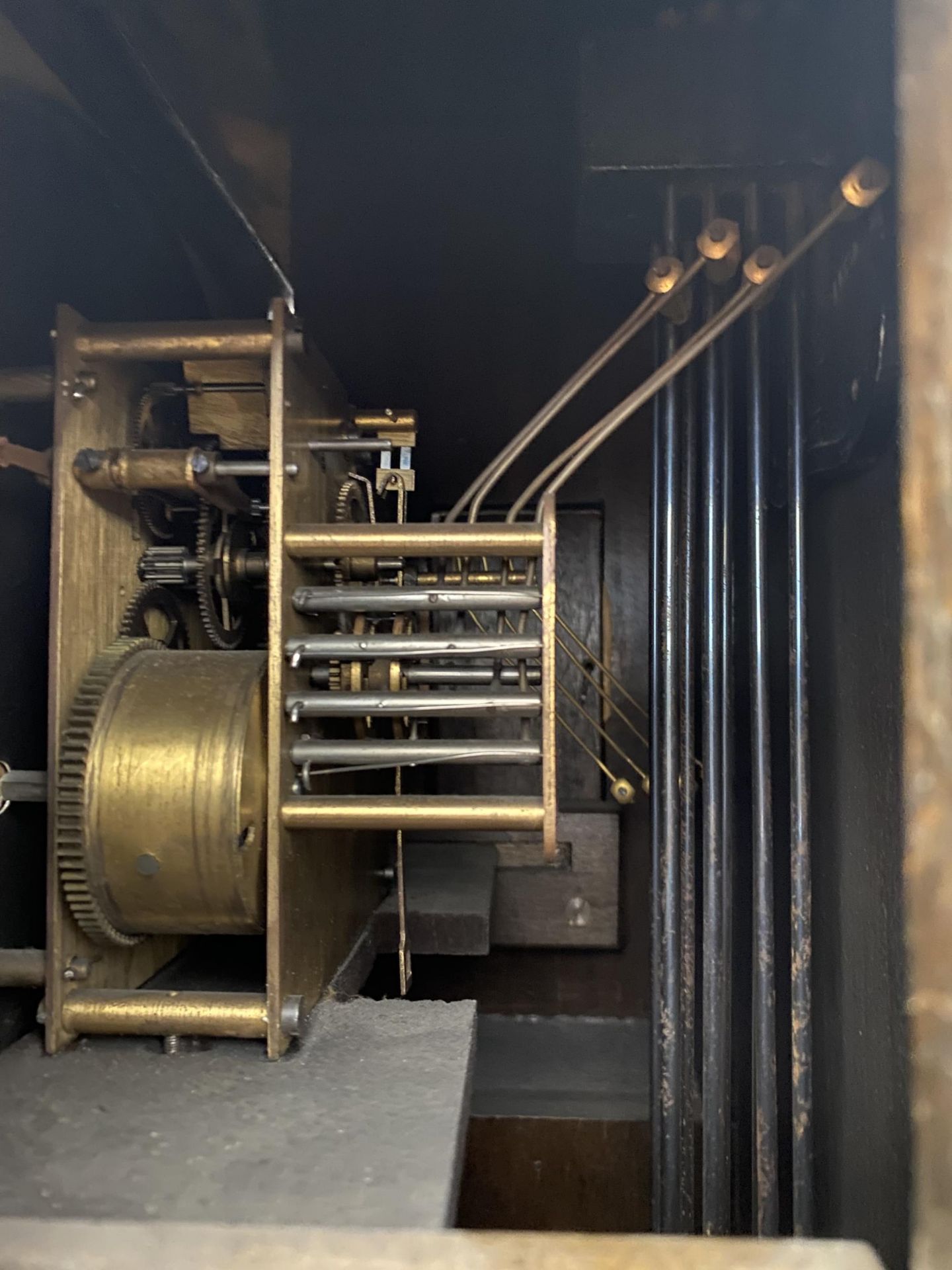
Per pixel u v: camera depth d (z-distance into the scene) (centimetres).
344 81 221
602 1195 231
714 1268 83
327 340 282
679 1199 199
